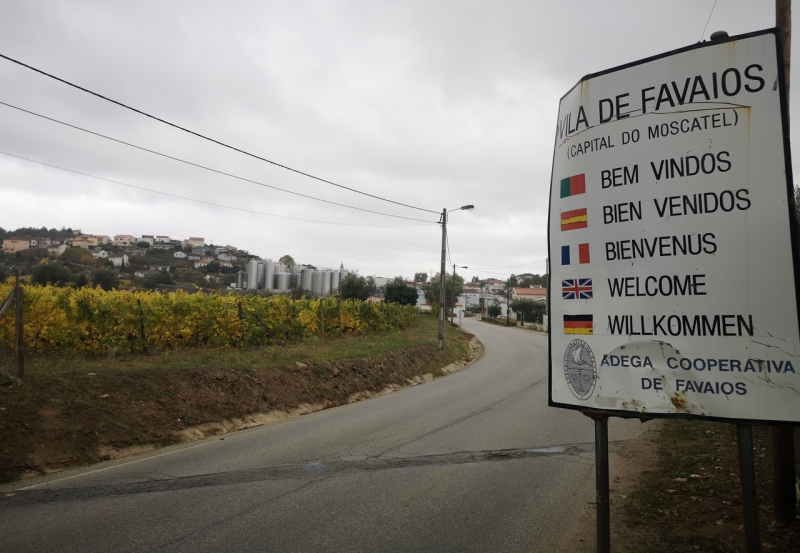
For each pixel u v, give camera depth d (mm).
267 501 5465
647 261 3428
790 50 4680
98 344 13023
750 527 3000
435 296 68000
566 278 3789
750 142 3176
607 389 3500
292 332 20375
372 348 19281
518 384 16188
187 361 12539
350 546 4352
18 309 8547
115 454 7520
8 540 4402
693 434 8391
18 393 7844
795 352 2977
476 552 4270
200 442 8484
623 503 5352
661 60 3471
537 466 6945
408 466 6914
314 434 8984
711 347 3197
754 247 3123
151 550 4227
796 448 6188
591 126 3729
